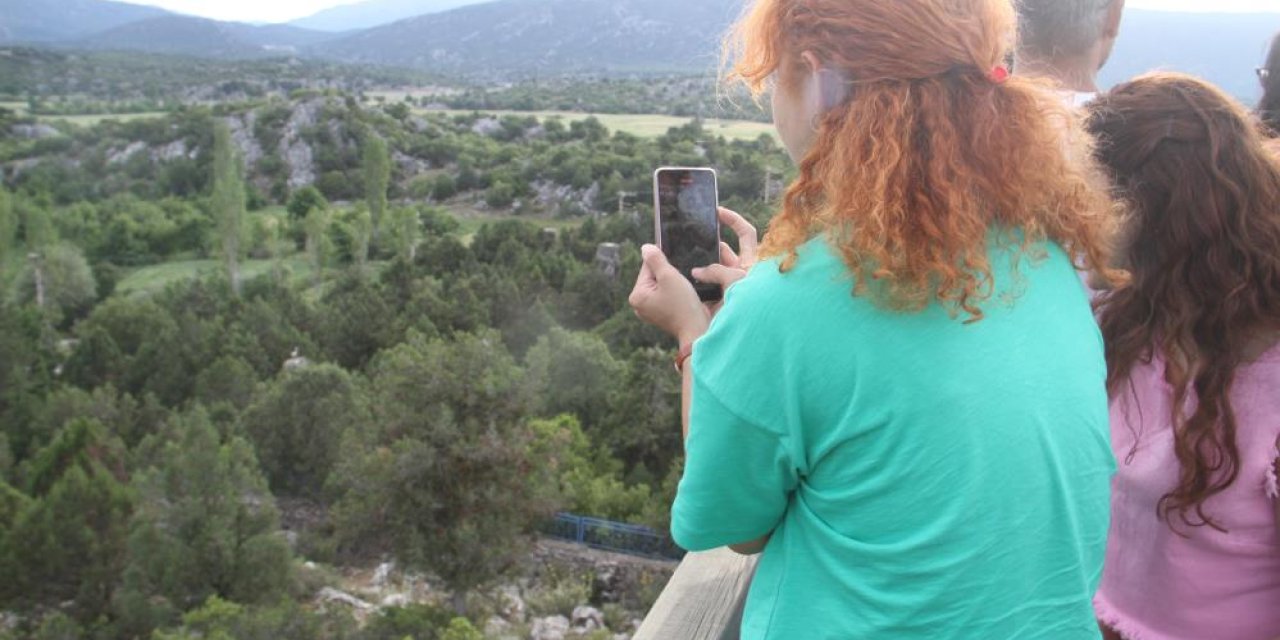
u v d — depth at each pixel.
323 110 141.25
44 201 111.88
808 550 1.50
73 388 41.50
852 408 1.36
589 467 31.44
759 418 1.43
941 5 1.42
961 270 1.32
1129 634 2.02
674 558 26.80
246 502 25.09
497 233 72.94
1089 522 1.44
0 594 23.11
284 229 101.38
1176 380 1.83
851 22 1.43
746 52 1.61
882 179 1.32
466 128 151.50
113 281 82.88
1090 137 1.70
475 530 21.39
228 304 59.09
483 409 21.86
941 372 1.33
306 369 33.31
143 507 23.97
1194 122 1.87
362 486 21.45
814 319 1.37
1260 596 1.85
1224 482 1.79
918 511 1.35
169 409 42.50
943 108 1.38
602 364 37.09
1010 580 1.34
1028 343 1.38
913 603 1.37
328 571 26.17
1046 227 1.50
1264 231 1.78
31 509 23.86
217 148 99.94
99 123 157.88
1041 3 2.56
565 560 26.39
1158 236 1.88
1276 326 1.77
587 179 103.75
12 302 66.38
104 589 23.59
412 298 57.69
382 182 98.75
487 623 22.20
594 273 58.69
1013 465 1.33
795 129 1.58
